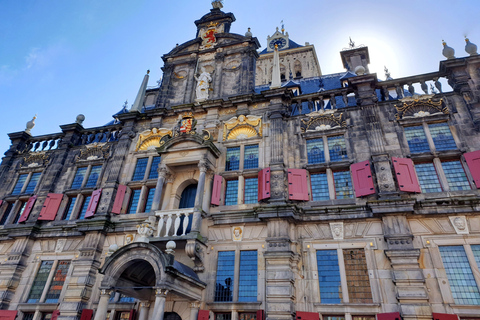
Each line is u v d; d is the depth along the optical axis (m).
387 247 15.23
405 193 16.23
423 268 14.48
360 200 16.91
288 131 20.31
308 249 16.50
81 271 18.86
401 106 18.94
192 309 16.00
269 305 15.01
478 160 16.03
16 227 21.70
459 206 15.12
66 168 24.52
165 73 26.61
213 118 22.27
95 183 23.09
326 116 20.03
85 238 20.03
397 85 19.81
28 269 20.70
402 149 17.66
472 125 17.31
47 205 22.52
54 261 20.59
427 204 15.41
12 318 18.78
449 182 16.42
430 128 18.02
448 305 13.53
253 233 17.67
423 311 13.34
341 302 14.97
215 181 19.47
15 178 25.34
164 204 19.86
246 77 23.92
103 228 19.73
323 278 15.77
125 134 23.80
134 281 16.33
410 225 15.55
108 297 14.55
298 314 14.55
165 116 24.05
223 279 17.08
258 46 25.97
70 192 23.02
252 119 21.44
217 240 18.02
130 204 21.52
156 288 13.68
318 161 19.00
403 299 13.75
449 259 14.59
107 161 23.67
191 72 26.06
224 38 26.62
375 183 17.03
